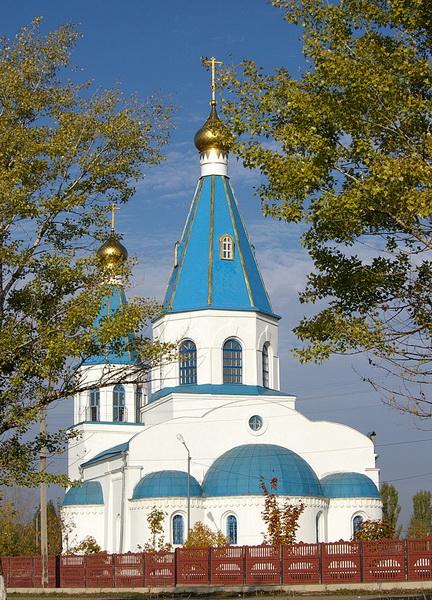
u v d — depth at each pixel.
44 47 29.75
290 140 23.00
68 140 28.27
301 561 42.16
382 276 23.98
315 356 23.77
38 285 27.31
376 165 21.86
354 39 23.92
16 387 26.20
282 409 65.00
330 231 23.39
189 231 68.31
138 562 46.78
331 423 65.62
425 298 23.73
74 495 68.44
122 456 63.09
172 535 58.22
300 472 58.69
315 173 22.48
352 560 40.88
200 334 65.50
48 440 27.89
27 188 27.75
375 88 22.53
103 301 27.64
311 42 23.70
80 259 27.34
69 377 26.64
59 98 29.47
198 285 66.38
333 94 23.16
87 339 25.94
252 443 63.44
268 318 67.81
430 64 23.23
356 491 60.91
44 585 48.31
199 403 64.44
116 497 64.38
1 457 27.00
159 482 59.38
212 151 69.25
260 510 57.12
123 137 28.81
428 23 23.58
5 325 27.25
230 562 43.97
